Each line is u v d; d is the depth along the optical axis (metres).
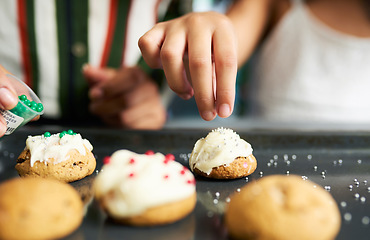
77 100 0.50
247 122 0.47
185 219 0.24
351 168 0.33
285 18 0.55
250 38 0.53
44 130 0.37
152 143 0.38
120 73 0.44
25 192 0.22
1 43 0.47
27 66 0.48
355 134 0.39
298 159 0.35
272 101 0.57
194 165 0.31
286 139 0.38
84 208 0.26
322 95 0.55
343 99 0.54
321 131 0.39
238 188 0.29
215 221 0.24
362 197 0.27
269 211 0.21
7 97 0.25
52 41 0.47
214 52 0.29
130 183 0.23
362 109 0.55
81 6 0.47
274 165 0.34
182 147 0.37
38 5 0.46
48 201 0.22
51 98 0.49
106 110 0.46
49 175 0.29
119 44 0.50
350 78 0.54
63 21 0.47
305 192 0.22
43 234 0.21
